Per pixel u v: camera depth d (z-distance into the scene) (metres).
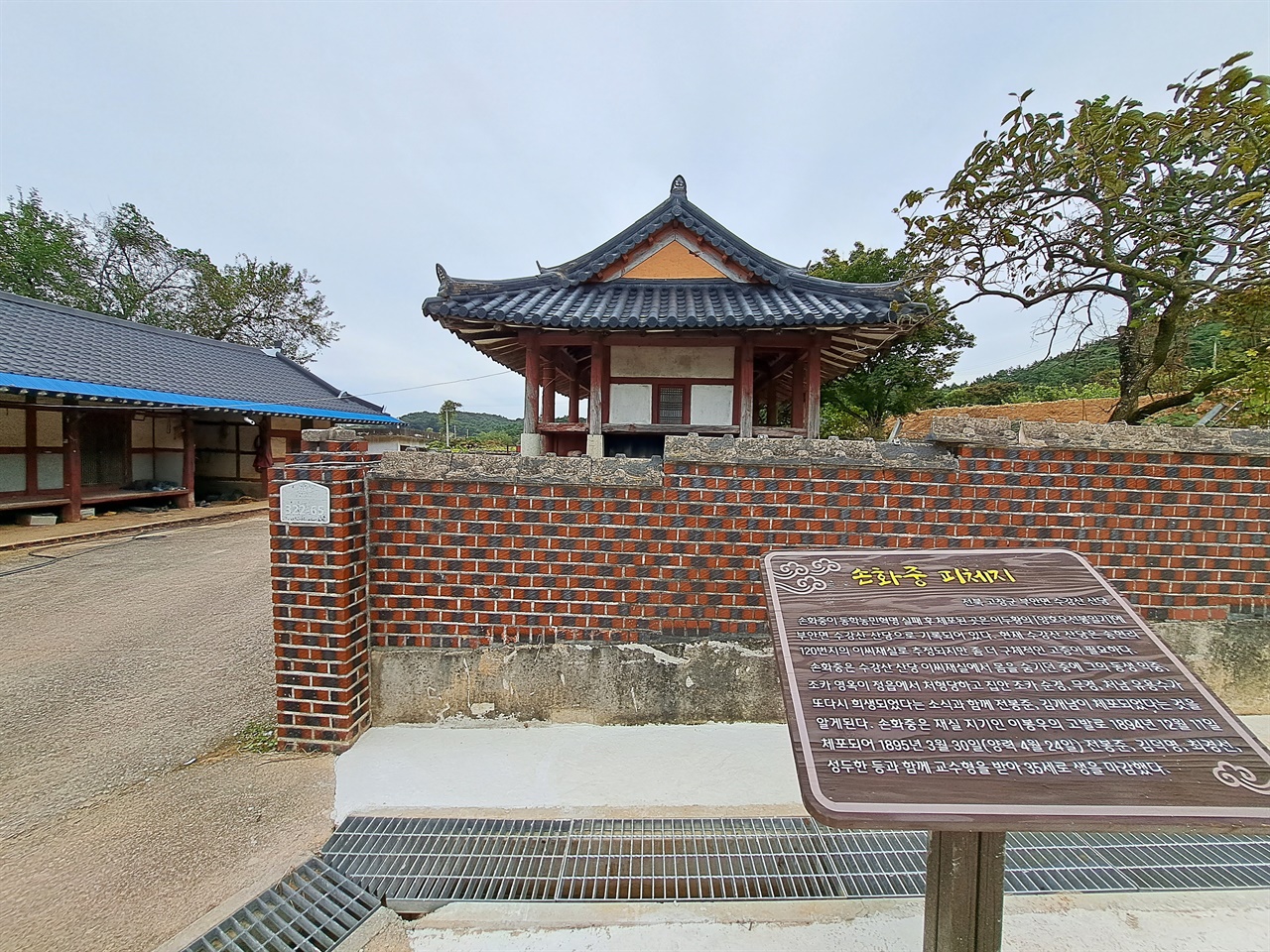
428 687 3.22
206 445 14.48
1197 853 2.32
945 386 18.33
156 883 2.10
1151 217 4.69
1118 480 3.14
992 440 3.10
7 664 4.17
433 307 6.20
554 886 2.14
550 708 3.24
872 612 2.07
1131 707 1.71
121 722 3.30
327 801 2.57
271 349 26.33
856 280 14.06
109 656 4.32
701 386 6.94
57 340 11.43
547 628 3.21
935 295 8.70
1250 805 1.47
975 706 1.73
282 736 2.99
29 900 2.00
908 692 1.77
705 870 2.21
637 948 1.89
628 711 3.24
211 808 2.51
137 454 12.27
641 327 6.05
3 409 9.25
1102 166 4.45
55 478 10.05
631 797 2.62
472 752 2.96
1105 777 1.53
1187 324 5.70
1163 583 3.17
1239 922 1.98
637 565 3.19
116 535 9.70
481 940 1.93
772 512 3.15
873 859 2.28
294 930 1.94
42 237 21.17
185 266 25.34
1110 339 6.38
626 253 7.45
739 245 7.62
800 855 2.29
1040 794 1.49
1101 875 2.20
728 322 5.93
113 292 24.02
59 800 2.57
